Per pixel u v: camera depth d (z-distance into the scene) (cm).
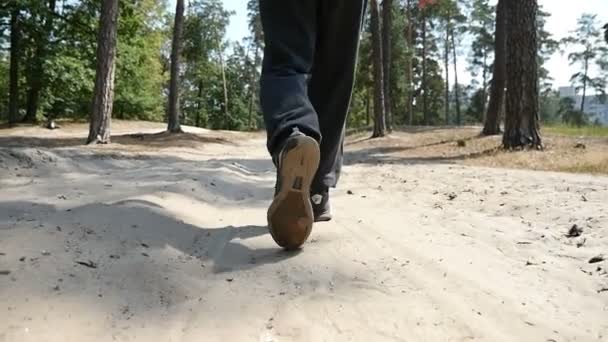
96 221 138
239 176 322
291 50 135
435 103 3036
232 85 3209
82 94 1359
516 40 554
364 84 2086
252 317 89
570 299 105
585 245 147
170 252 122
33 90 1310
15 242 114
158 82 2241
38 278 96
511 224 177
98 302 90
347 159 566
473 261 130
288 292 102
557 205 208
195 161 461
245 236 147
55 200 176
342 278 112
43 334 77
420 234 159
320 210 172
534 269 125
